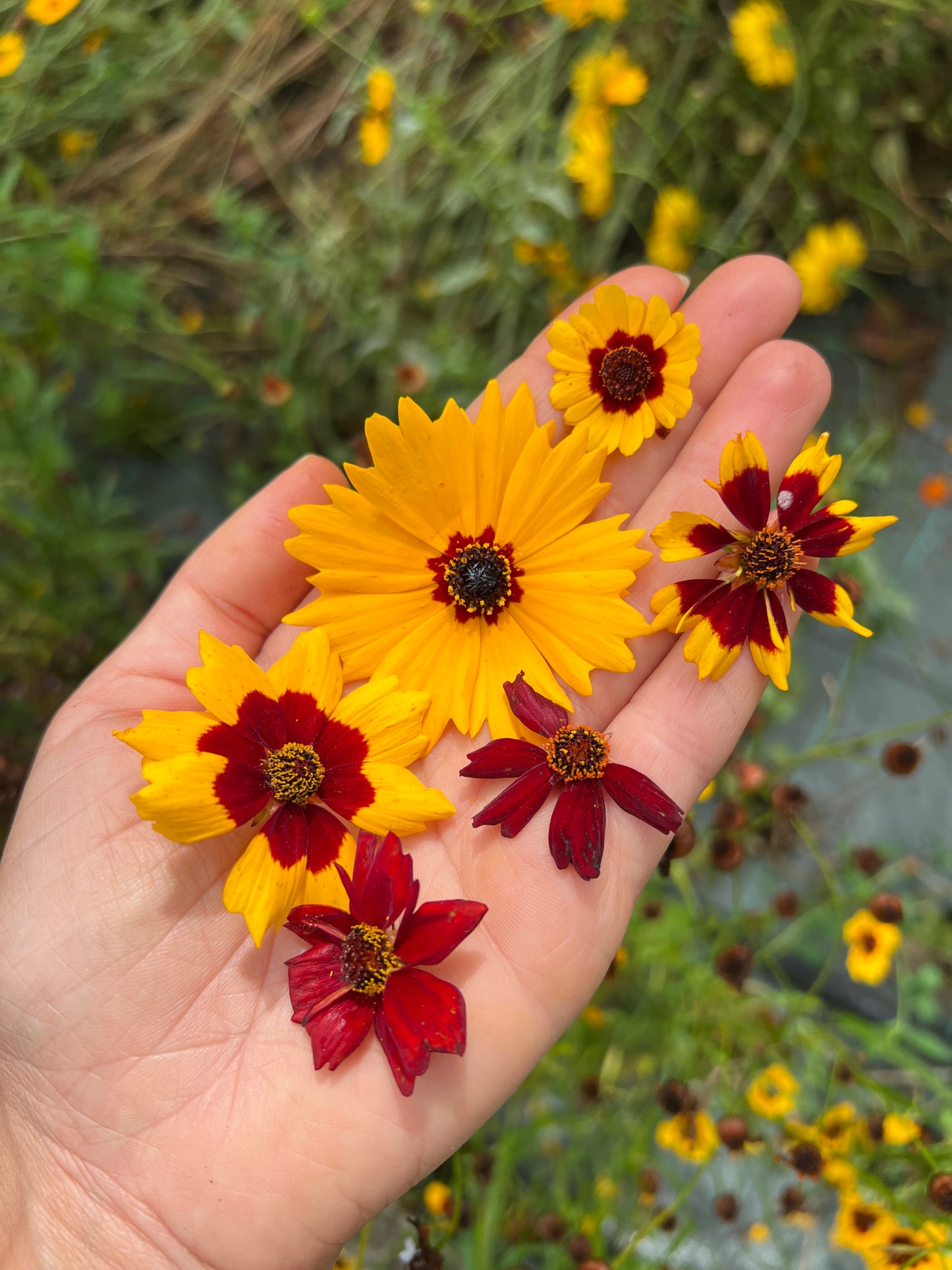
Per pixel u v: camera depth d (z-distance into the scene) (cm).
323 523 17
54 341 25
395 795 16
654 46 26
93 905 16
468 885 16
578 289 25
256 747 16
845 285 27
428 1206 20
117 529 29
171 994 16
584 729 16
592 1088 22
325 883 16
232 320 28
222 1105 16
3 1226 16
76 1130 16
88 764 17
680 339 17
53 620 25
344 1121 15
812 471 16
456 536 17
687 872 25
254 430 29
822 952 26
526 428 17
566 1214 20
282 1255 16
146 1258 16
